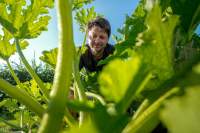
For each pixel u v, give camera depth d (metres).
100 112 0.50
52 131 0.56
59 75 0.60
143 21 1.01
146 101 0.58
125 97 0.51
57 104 0.57
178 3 0.80
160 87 0.57
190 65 0.55
